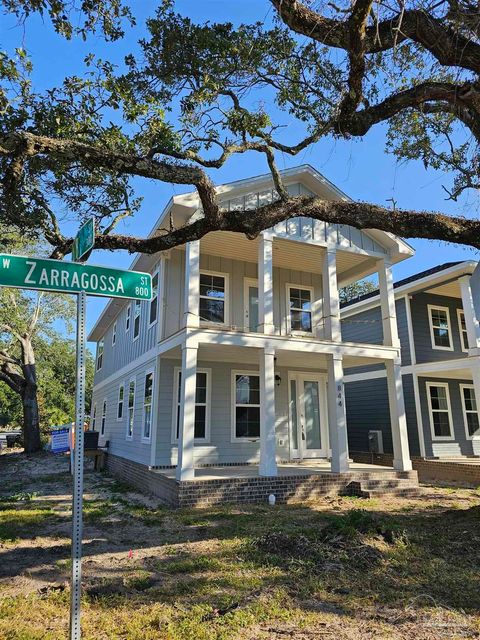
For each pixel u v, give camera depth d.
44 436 32.22
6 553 6.07
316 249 12.85
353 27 5.41
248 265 13.86
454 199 8.51
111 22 6.24
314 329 14.70
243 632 3.65
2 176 5.35
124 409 15.98
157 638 3.56
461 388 17.41
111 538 6.84
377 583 4.68
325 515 8.36
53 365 38.03
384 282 13.16
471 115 6.83
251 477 9.80
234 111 7.12
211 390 12.91
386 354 12.25
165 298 12.41
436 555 5.59
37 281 3.10
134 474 13.16
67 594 4.49
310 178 12.53
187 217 10.91
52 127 5.70
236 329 13.23
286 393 14.09
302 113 7.71
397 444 11.80
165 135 6.11
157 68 6.95
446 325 17.45
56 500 10.54
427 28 5.81
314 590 4.50
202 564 5.38
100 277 3.34
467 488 12.39
